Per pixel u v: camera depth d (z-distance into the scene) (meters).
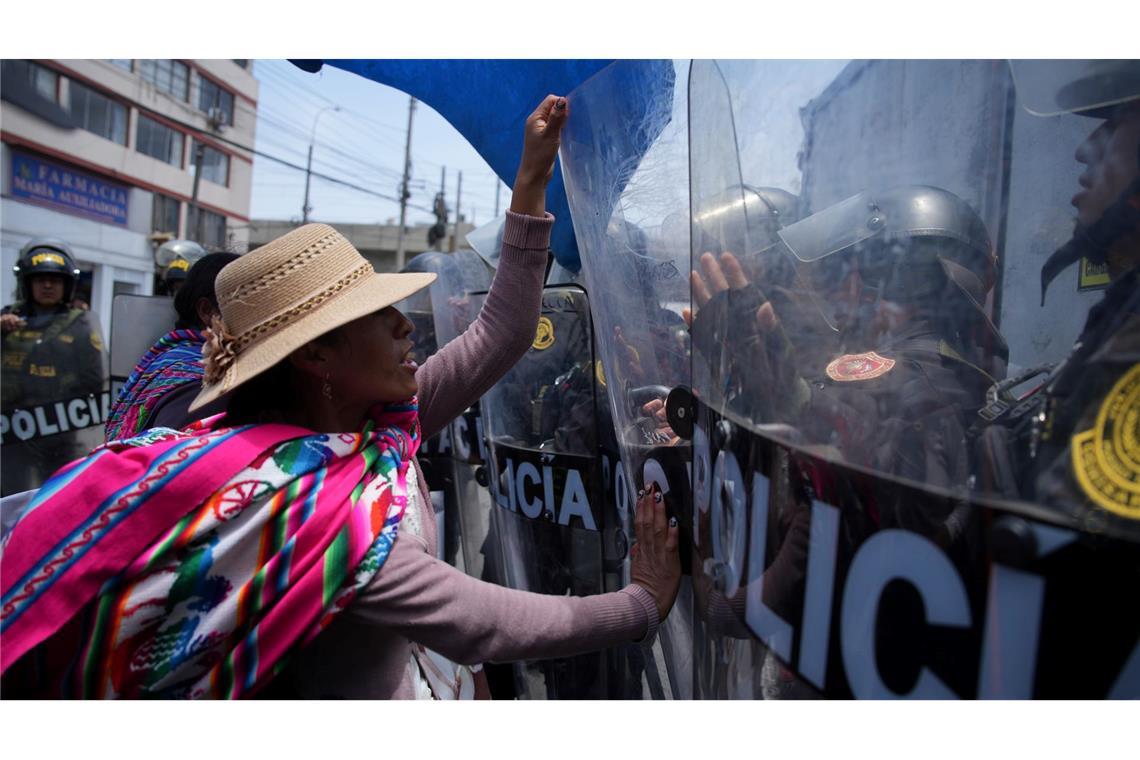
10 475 3.19
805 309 0.70
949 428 0.64
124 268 18.47
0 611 0.83
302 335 0.91
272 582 0.85
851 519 0.60
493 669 1.92
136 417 1.48
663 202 1.01
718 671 0.81
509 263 1.29
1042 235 0.86
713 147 0.81
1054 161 0.85
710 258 0.81
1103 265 0.84
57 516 0.86
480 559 2.34
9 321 3.20
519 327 1.29
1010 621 0.50
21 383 3.17
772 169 0.74
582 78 1.35
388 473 0.97
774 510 0.67
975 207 0.81
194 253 3.25
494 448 1.69
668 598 1.03
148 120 19.28
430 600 0.89
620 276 1.09
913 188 0.75
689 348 1.03
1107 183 0.70
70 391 3.24
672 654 1.09
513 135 1.45
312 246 0.97
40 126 15.62
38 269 3.16
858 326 0.71
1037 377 0.75
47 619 0.83
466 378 1.28
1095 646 0.48
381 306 0.93
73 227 16.77
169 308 2.90
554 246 1.62
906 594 0.56
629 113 1.03
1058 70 0.69
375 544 0.89
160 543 0.84
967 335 0.77
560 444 1.49
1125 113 0.69
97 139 17.30
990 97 0.74
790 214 0.73
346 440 0.95
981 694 0.51
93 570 0.83
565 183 1.22
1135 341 0.54
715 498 0.80
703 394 0.84
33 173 15.59
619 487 1.38
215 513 0.85
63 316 3.27
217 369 0.97
